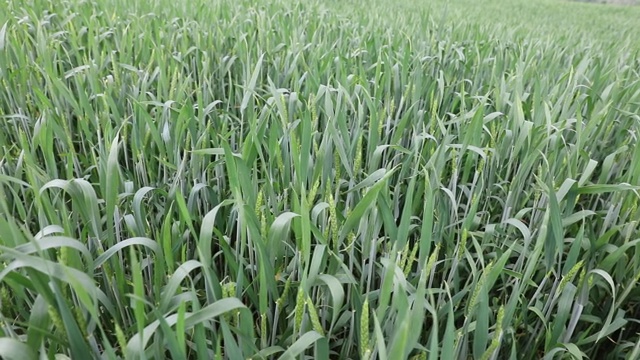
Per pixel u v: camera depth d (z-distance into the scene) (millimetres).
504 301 1579
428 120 2318
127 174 1816
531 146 1770
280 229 1039
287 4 5012
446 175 2016
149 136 1867
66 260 903
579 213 1423
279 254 1284
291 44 2906
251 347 966
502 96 2238
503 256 1023
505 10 10430
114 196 1115
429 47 3416
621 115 2477
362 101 2299
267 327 1327
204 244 1064
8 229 911
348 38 3541
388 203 1298
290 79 2701
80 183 1121
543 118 1930
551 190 1179
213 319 1119
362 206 1080
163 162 1596
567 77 2922
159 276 1105
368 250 1260
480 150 1565
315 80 2244
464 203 2045
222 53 3232
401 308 853
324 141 1448
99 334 1243
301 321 1046
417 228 1738
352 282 1113
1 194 897
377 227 1319
